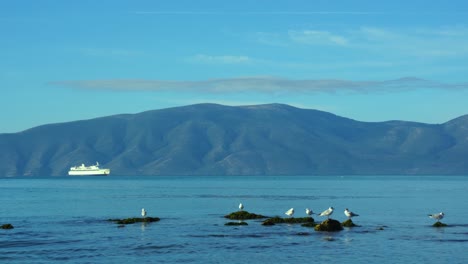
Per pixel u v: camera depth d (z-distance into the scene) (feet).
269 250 181.06
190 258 169.89
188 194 547.08
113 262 164.76
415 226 238.48
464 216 287.89
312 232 217.77
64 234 217.77
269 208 352.28
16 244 194.39
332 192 577.84
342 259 167.53
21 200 447.01
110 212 321.93
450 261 164.86
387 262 163.73
